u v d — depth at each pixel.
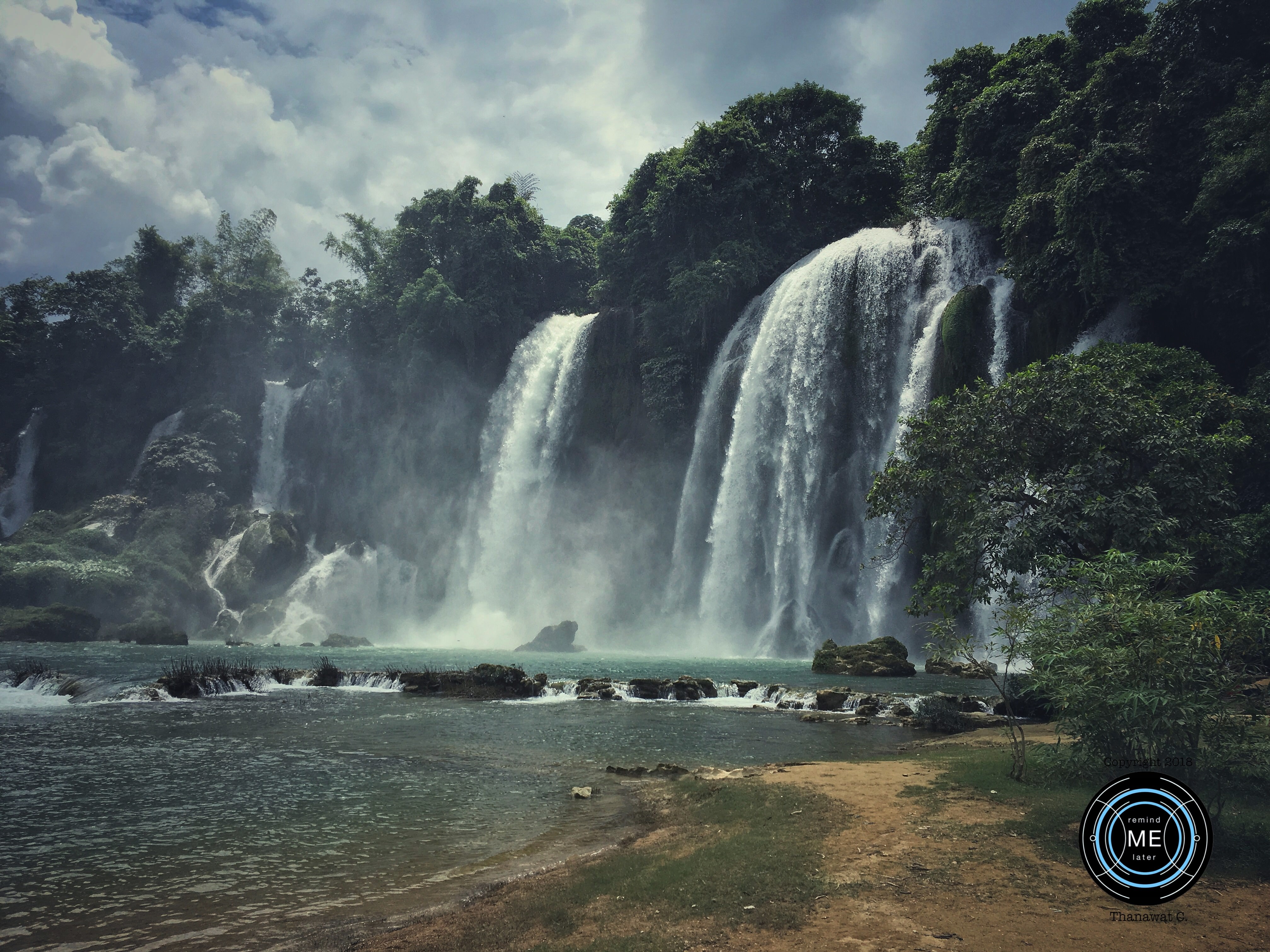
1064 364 18.53
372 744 16.56
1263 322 33.75
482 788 12.40
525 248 76.44
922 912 5.86
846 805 9.39
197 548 71.94
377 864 8.58
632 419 62.94
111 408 83.38
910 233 51.00
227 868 8.45
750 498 53.31
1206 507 16.69
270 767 14.00
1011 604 13.23
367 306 78.19
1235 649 7.87
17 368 87.25
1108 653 7.64
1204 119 36.03
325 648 56.81
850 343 50.25
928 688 27.06
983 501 17.31
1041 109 45.03
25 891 7.72
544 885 7.46
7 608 57.78
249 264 95.88
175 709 22.23
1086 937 5.30
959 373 42.38
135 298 90.81
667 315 60.31
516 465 69.44
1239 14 36.38
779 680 30.30
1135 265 36.03
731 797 10.45
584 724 19.72
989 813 8.57
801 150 62.53
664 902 6.50
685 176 57.19
